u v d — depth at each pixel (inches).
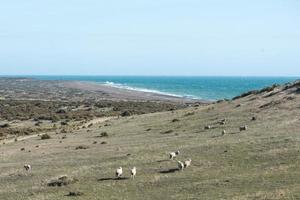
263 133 2274.9
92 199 1405.0
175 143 2345.0
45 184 1705.2
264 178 1477.6
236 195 1305.4
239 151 1915.6
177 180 1573.6
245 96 3941.9
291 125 2407.7
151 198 1365.7
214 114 3289.9
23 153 2623.0
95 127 3710.6
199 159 1865.2
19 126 4680.1
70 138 3152.1
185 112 3737.7
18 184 1774.1
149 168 1807.3
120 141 2701.8
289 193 1258.6
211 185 1456.7
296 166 1589.6
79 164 2068.2
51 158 2327.8
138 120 3769.7
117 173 1699.1
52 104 7224.4
